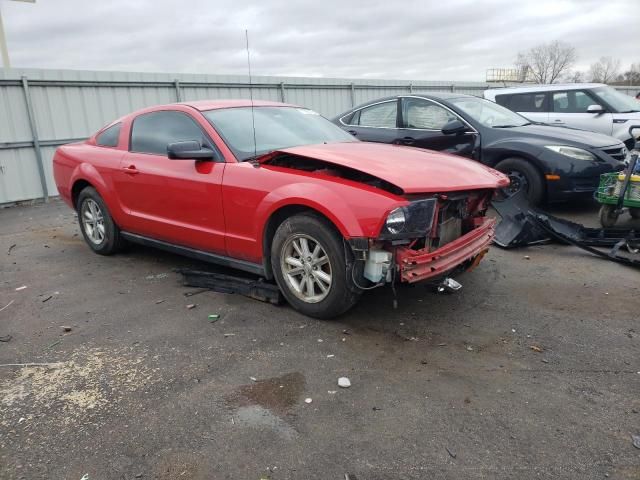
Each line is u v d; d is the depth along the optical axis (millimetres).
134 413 2707
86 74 10438
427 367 3094
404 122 7715
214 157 4207
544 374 2990
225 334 3592
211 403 2773
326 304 3613
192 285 4570
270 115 4848
